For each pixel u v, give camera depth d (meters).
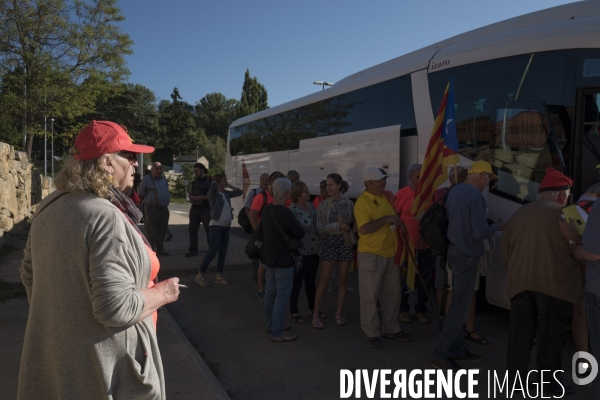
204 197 9.95
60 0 29.78
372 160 8.70
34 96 30.36
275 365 4.79
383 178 5.11
